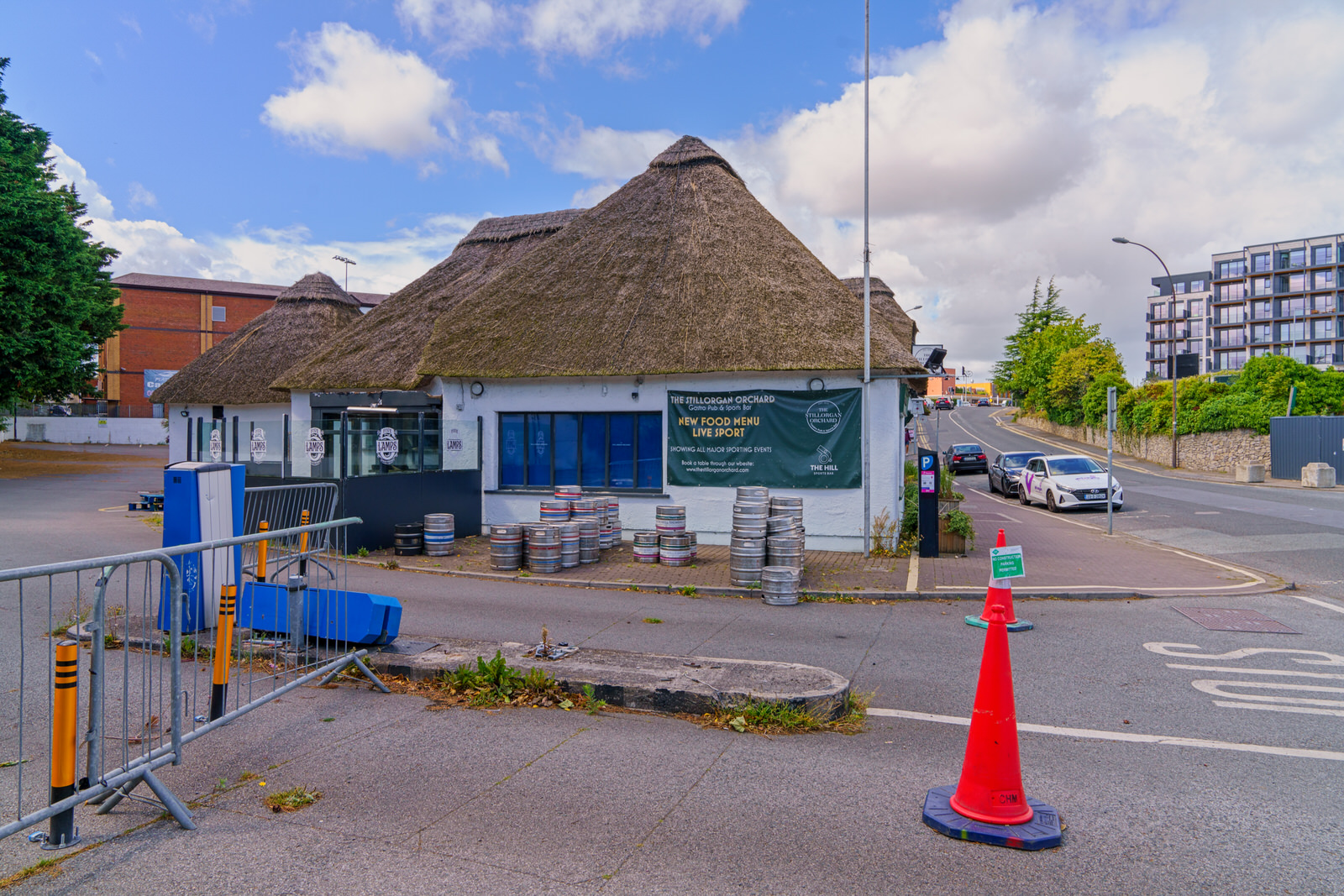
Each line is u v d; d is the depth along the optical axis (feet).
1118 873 11.45
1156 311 383.45
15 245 91.40
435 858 11.65
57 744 11.67
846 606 31.89
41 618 26.53
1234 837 12.62
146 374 206.59
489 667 19.61
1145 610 31.09
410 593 33.58
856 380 44.70
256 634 22.62
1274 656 24.26
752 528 35.06
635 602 32.32
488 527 52.08
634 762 15.40
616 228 56.24
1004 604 13.19
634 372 46.75
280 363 79.51
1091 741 17.04
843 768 15.25
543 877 11.16
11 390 96.53
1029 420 241.96
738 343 45.93
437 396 56.44
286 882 10.97
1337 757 16.19
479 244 73.97
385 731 17.02
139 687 19.69
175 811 12.61
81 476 102.47
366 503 44.24
